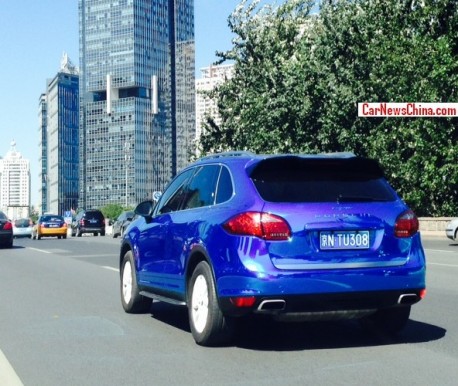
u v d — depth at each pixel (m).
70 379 5.70
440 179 33.88
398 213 6.75
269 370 5.88
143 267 8.74
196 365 6.12
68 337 7.63
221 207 6.86
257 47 39.66
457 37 35.59
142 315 9.28
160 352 6.74
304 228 6.42
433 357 6.30
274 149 37.44
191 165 8.18
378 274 6.51
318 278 6.35
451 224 25.91
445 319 8.44
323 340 7.20
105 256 22.33
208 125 44.25
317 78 36.41
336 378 5.54
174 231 7.65
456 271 14.59
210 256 6.70
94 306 10.20
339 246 6.49
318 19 39.03
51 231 47.44
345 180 6.84
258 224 6.39
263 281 6.28
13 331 8.07
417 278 6.67
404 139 34.75
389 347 6.79
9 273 16.30
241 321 8.20
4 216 30.33
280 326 8.09
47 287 12.89
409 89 34.59
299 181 6.71
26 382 5.62
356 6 36.72
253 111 37.62
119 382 5.56
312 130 37.31
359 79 36.06
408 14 35.97
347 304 6.48
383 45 35.12
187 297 7.27
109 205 163.38
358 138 35.59
